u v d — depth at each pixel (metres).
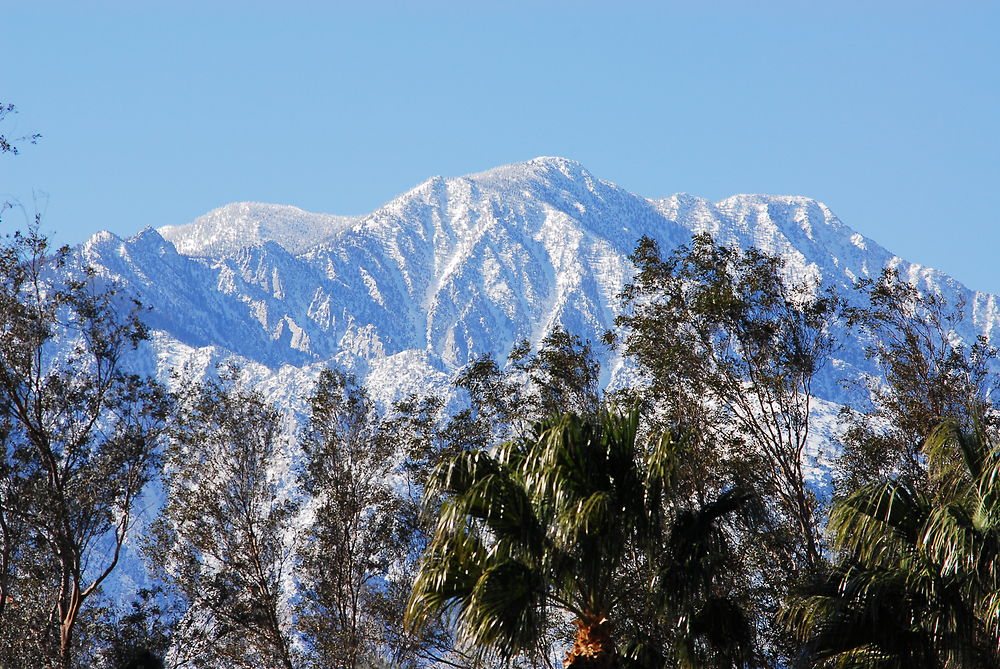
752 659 30.56
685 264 55.66
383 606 61.53
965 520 26.75
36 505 62.66
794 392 54.28
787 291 56.22
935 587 27.11
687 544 29.86
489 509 29.20
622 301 56.94
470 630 27.91
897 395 54.50
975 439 28.84
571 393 55.66
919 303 55.59
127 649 62.78
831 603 27.95
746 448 50.94
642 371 55.22
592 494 28.64
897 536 28.72
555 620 36.69
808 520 48.47
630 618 34.72
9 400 63.59
